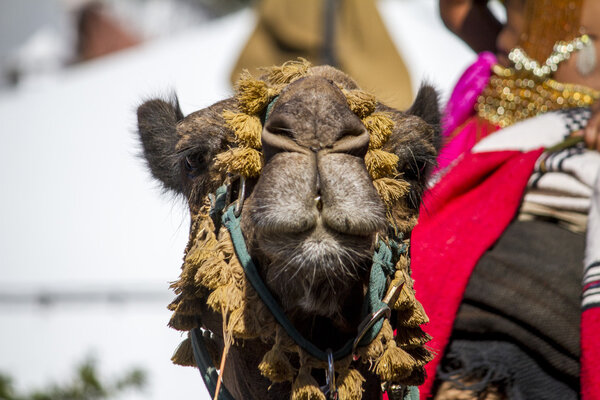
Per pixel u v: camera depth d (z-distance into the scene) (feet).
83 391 60.49
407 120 22.91
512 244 28.94
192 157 22.15
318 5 76.69
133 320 70.33
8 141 83.66
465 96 36.19
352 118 17.79
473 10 40.60
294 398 18.98
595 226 27.35
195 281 20.31
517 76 35.40
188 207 25.13
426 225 29.22
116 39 185.68
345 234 17.17
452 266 27.66
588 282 26.43
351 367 21.01
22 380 68.28
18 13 168.96
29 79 163.53
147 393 62.90
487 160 30.30
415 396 22.99
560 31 34.50
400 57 76.28
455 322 27.66
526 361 27.14
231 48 82.74
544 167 30.12
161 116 26.03
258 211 17.22
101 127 81.35
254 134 19.72
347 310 19.75
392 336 19.92
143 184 75.97
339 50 75.61
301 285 18.48
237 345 21.53
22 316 72.69
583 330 25.76
